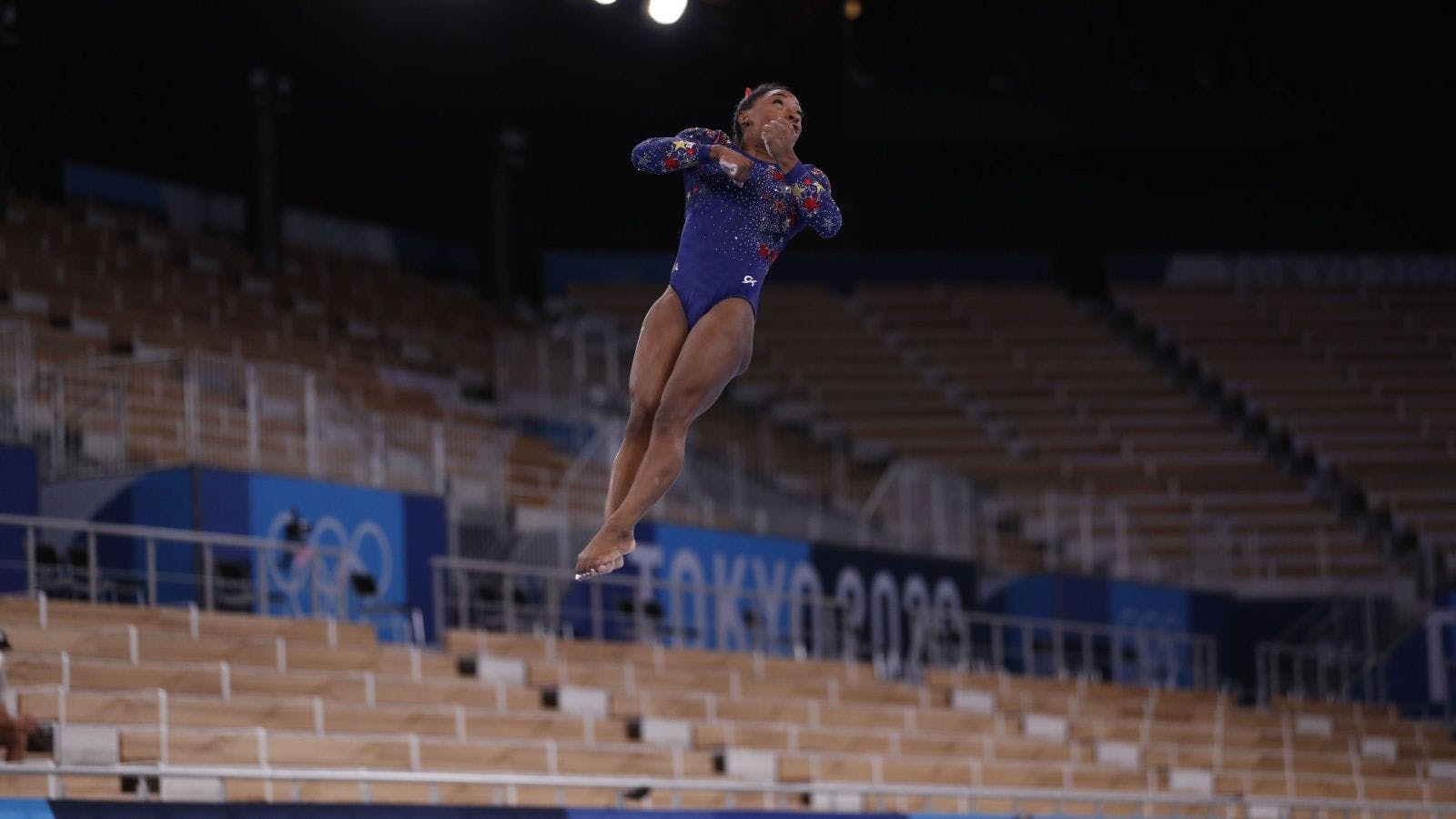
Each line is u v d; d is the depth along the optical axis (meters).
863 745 48.75
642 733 44.12
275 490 46.75
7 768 24.20
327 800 34.72
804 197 17.94
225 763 33.31
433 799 36.62
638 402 17.77
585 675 46.72
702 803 42.03
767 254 18.06
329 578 48.12
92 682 34.56
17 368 46.81
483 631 48.09
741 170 17.86
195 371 47.97
